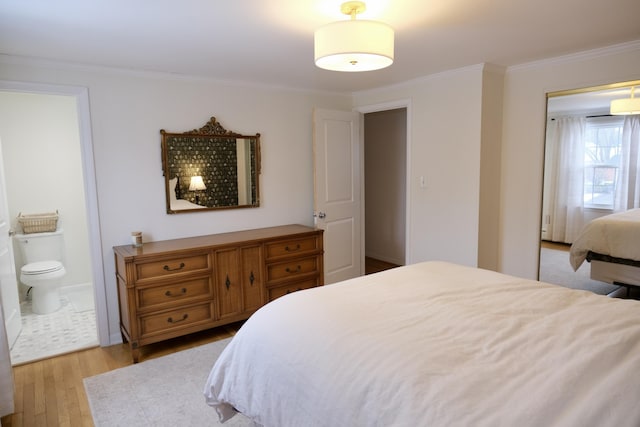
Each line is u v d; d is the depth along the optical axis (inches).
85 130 120.0
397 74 142.5
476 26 93.6
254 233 144.6
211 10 80.0
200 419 88.0
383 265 216.5
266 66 126.0
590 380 45.3
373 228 231.6
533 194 135.5
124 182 127.4
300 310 69.4
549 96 132.6
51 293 155.0
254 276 134.0
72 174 172.9
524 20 90.0
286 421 56.9
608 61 115.3
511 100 138.6
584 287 158.7
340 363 53.6
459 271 93.6
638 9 84.3
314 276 149.8
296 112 164.4
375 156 224.8
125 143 126.9
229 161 147.4
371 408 46.8
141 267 112.7
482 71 130.4
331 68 85.0
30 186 164.9
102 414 90.0
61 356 120.0
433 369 48.9
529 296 74.8
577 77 122.0
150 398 96.2
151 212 132.7
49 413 91.7
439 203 148.8
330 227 168.4
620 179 198.5
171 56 112.6
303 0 76.0
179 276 118.4
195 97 138.9
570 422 38.8
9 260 128.3
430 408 42.9
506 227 143.4
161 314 116.9
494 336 57.9
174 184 136.1
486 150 135.8
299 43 102.2
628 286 142.2
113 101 124.2
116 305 128.3
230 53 110.9
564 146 197.3
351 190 176.7
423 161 153.2
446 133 143.7
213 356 117.5
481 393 44.3
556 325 60.6
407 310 68.4
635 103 152.3
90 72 120.1
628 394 41.3
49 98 165.6
